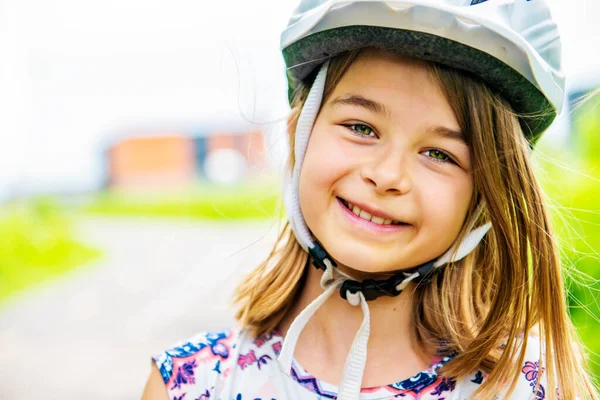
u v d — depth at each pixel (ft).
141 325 22.29
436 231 4.43
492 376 4.83
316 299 4.74
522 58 4.22
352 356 4.68
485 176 4.50
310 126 4.73
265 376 5.03
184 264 37.24
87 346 19.83
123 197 99.50
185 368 5.11
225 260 7.93
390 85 4.32
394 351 4.96
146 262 39.45
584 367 5.69
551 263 4.80
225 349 5.22
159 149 119.96
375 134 4.42
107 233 58.90
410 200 4.35
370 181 4.34
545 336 4.81
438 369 4.92
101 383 16.15
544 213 4.75
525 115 4.61
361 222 4.42
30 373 17.06
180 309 24.32
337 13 4.27
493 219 4.65
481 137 4.42
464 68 4.32
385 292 4.71
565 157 7.41
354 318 4.95
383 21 4.14
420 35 4.14
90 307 26.30
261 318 5.25
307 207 4.60
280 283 5.30
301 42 4.64
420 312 5.16
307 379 4.92
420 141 4.34
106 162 125.18
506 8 4.31
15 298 29.17
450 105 4.35
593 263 8.42
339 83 4.53
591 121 10.02
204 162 117.70
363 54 4.44
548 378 4.82
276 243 5.54
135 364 17.70
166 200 86.33
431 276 4.93
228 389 5.00
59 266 38.19
